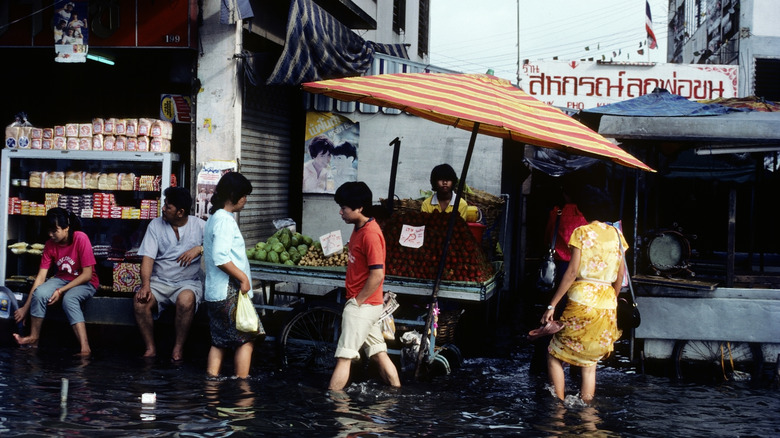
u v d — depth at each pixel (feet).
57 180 25.62
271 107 30.30
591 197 18.02
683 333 21.44
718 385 20.24
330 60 27.53
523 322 31.09
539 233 48.55
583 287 17.08
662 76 65.00
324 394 17.56
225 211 18.53
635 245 22.02
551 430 15.25
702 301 21.39
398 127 31.17
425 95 17.79
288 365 21.02
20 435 13.52
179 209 21.97
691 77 64.80
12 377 18.16
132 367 19.85
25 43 25.89
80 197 25.77
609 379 20.67
